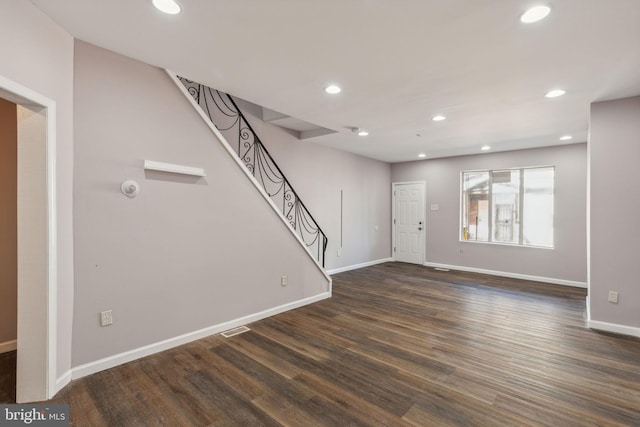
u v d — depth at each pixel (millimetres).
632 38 2082
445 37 2111
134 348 2590
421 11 1831
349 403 2059
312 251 5602
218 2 1773
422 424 1857
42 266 2010
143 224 2619
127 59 2496
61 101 2115
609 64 2463
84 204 2297
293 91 3084
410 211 7289
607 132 3246
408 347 2908
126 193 2504
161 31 2104
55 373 2088
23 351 2004
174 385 2240
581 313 3857
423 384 2287
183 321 2912
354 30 2045
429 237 6969
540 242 5633
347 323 3512
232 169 3295
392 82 2855
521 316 3748
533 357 2717
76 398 2066
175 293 2848
